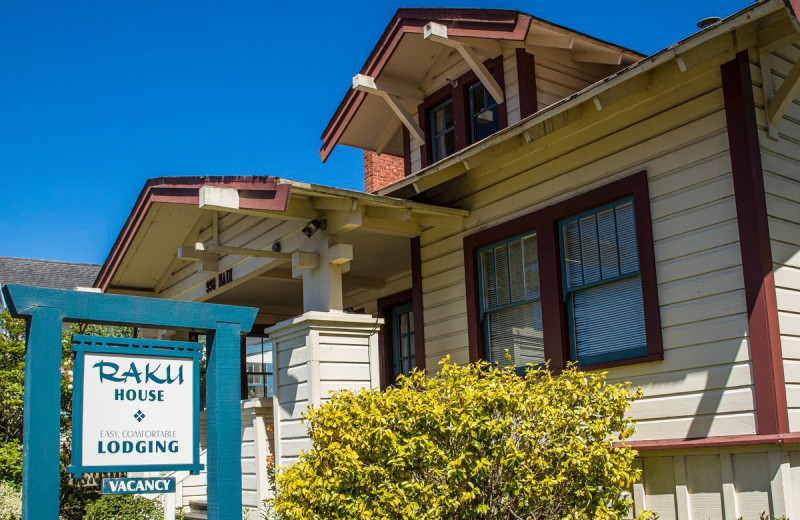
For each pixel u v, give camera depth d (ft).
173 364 18.02
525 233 27.68
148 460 17.22
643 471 22.82
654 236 23.57
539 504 19.35
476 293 28.94
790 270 21.72
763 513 19.71
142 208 32.24
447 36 30.27
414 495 19.03
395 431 20.20
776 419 20.06
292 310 44.47
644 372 23.39
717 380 21.52
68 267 86.69
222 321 18.81
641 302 24.04
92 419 16.67
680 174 23.12
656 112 23.98
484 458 18.78
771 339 20.48
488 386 19.80
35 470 15.70
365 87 33.99
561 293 26.21
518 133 25.20
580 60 32.65
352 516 19.57
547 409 19.70
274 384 28.45
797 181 22.79
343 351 27.45
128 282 37.73
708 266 22.12
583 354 25.55
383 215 28.50
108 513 33.94
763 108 22.30
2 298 16.47
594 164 25.58
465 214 29.63
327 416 21.54
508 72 31.35
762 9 19.43
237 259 32.17
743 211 21.40
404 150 36.19
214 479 18.03
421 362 30.71
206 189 25.17
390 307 39.27
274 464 29.78
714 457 21.26
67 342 37.52
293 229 29.27
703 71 22.75
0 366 38.68
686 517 21.59
